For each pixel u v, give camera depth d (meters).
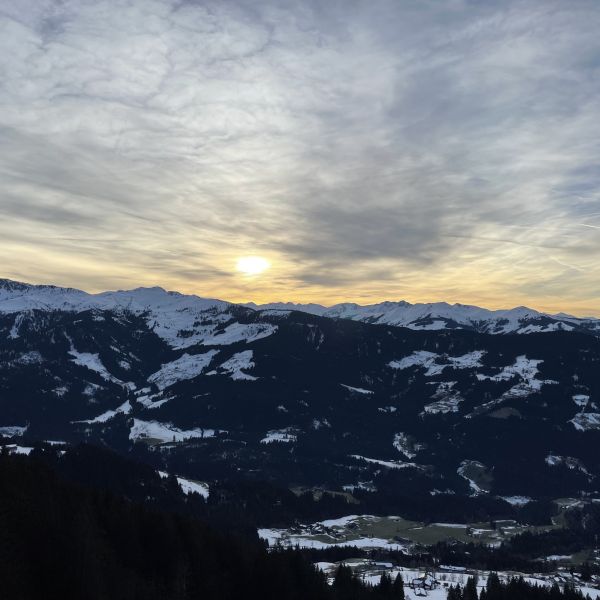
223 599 153.12
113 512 158.62
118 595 130.12
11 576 115.88
